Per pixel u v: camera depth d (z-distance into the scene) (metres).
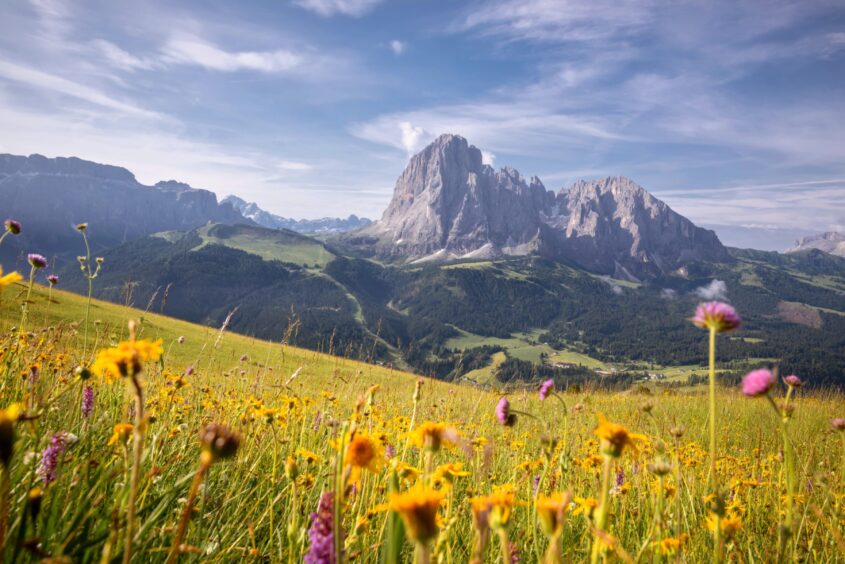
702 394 14.37
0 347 3.42
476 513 1.25
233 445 1.08
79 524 1.64
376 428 3.67
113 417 3.17
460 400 8.33
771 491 4.03
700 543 2.80
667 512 2.62
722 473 4.42
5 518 1.12
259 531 2.66
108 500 2.02
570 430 5.13
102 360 1.09
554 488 3.05
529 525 2.63
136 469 1.10
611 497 3.16
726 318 1.49
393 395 7.25
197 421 3.81
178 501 2.19
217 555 2.13
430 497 1.04
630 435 1.42
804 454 5.36
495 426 6.39
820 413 11.24
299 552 2.07
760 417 10.66
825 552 2.87
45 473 1.79
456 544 2.38
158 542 1.98
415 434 1.61
